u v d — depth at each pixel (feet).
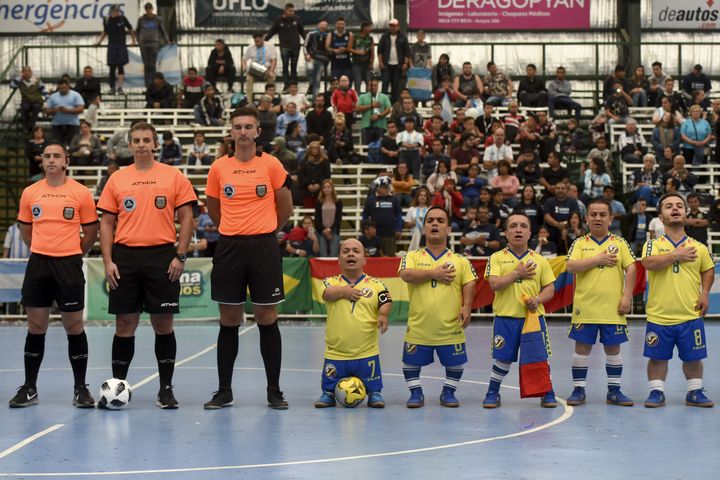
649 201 67.46
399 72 81.25
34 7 90.74
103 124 82.99
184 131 81.05
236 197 28.78
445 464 20.90
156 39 83.10
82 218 29.58
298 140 74.08
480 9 90.84
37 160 75.10
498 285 28.68
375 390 28.94
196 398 30.48
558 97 81.92
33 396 29.25
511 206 64.44
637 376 35.14
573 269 29.27
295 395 31.09
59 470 20.51
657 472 20.15
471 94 80.48
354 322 28.76
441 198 64.34
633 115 80.59
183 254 28.58
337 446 22.89
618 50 90.84
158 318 28.68
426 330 28.76
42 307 29.09
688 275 28.86
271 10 91.09
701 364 29.09
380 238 62.80
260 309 28.84
